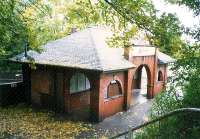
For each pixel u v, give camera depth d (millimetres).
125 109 23125
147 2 7914
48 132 17719
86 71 20219
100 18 9438
